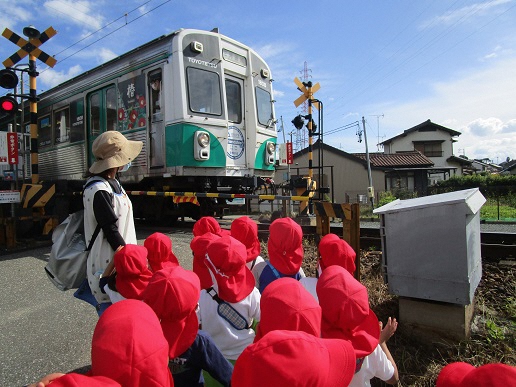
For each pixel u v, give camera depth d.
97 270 2.21
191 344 1.57
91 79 8.45
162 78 6.90
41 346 2.93
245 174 7.87
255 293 2.04
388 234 3.06
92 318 3.42
